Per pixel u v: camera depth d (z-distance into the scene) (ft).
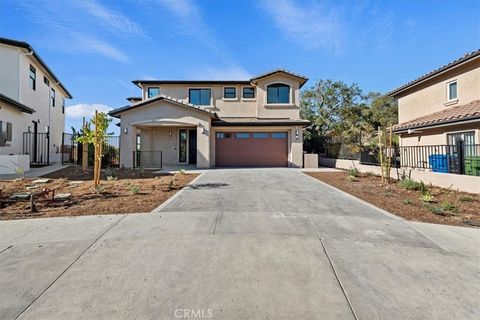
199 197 28.60
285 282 11.89
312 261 13.87
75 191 30.96
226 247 15.38
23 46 53.98
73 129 67.15
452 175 34.73
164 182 38.32
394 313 9.91
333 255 14.60
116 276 12.29
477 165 37.47
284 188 34.86
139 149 71.56
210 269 12.93
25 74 56.90
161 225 19.12
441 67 49.67
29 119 58.70
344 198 29.07
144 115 62.80
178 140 72.38
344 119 106.11
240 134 71.36
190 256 14.25
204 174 49.26
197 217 21.08
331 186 37.04
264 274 12.53
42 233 17.65
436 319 9.62
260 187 35.37
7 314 9.71
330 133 95.91
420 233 18.28
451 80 49.65
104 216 21.43
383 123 112.37
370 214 22.77
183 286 11.51
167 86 75.10
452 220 21.79
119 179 40.68
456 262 14.07
